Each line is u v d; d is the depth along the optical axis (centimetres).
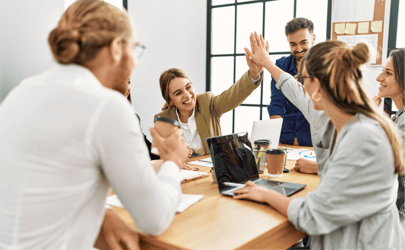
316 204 93
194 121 223
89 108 64
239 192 118
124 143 66
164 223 75
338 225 93
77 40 69
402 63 172
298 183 137
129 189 68
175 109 220
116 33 72
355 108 95
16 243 65
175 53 414
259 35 179
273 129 192
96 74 74
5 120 67
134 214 72
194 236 85
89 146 65
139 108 387
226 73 441
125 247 87
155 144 92
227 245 80
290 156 198
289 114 258
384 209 95
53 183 64
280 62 273
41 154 63
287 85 156
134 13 368
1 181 65
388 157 92
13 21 224
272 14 391
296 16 371
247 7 411
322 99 100
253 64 194
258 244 86
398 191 150
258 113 420
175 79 204
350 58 93
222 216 100
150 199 71
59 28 70
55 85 67
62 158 64
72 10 72
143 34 375
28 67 235
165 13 396
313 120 135
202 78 451
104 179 74
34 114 64
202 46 446
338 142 97
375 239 95
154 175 73
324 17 349
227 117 450
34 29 237
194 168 166
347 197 91
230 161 133
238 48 426
